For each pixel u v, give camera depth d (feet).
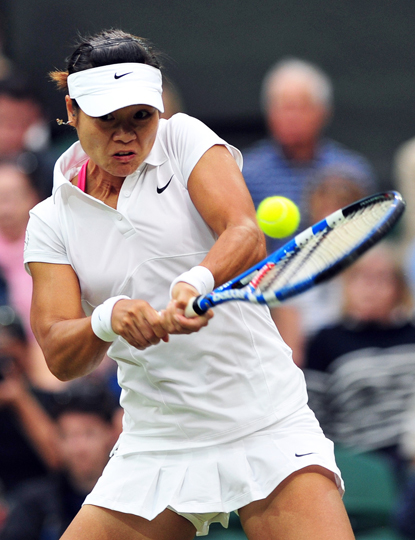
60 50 103.14
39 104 101.50
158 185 37.55
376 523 67.77
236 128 102.53
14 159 93.30
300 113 90.27
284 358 39.11
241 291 33.19
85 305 39.81
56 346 36.83
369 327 75.61
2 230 87.15
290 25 102.47
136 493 39.09
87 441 68.33
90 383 71.56
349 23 102.42
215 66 102.58
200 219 37.65
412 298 79.30
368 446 72.90
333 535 35.47
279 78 92.79
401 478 71.51
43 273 38.50
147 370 38.24
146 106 35.14
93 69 35.35
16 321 74.08
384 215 32.96
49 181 92.27
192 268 35.70
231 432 37.93
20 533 67.31
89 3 102.89
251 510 37.65
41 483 69.82
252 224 35.68
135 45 36.09
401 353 74.79
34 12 103.35
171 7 102.58
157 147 38.06
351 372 74.49
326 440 38.86
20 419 70.74
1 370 71.41
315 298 80.53
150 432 39.58
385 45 102.17
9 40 103.91
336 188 87.40
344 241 34.76
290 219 40.70
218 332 37.40
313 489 36.50
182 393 37.93
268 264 35.06
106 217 37.17
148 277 37.47
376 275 75.20
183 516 38.91
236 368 37.83
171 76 102.22
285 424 38.09
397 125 101.30
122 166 36.27
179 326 33.27
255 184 90.89
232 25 102.68
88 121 35.76
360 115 101.65
